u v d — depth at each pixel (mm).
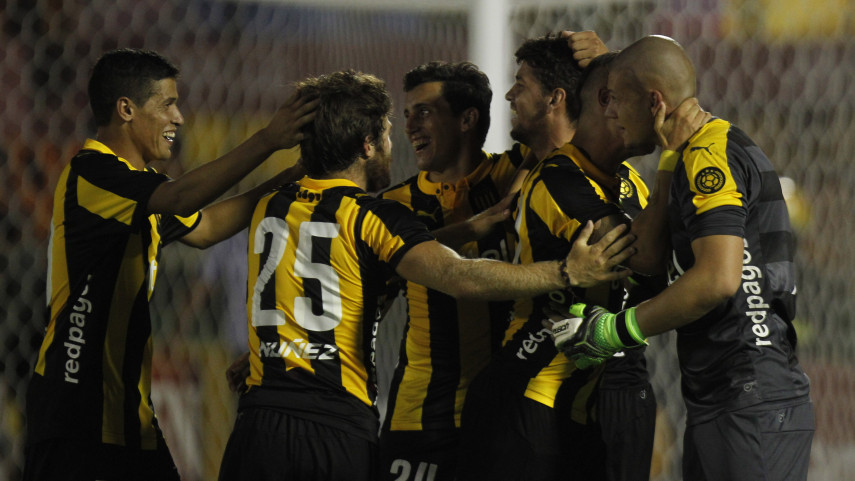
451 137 11945
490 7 13461
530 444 9891
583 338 9266
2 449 15672
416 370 11930
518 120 11320
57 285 10492
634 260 9242
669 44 9344
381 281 9734
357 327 9617
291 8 15688
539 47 11117
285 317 9531
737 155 9039
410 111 11992
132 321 10617
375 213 9500
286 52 15859
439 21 15375
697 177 8883
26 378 15906
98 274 10367
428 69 11930
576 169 9766
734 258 8594
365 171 10023
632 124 9469
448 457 11773
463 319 11656
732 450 9133
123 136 10766
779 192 9422
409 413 11922
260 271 9719
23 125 15922
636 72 9328
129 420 10594
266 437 9344
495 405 10172
